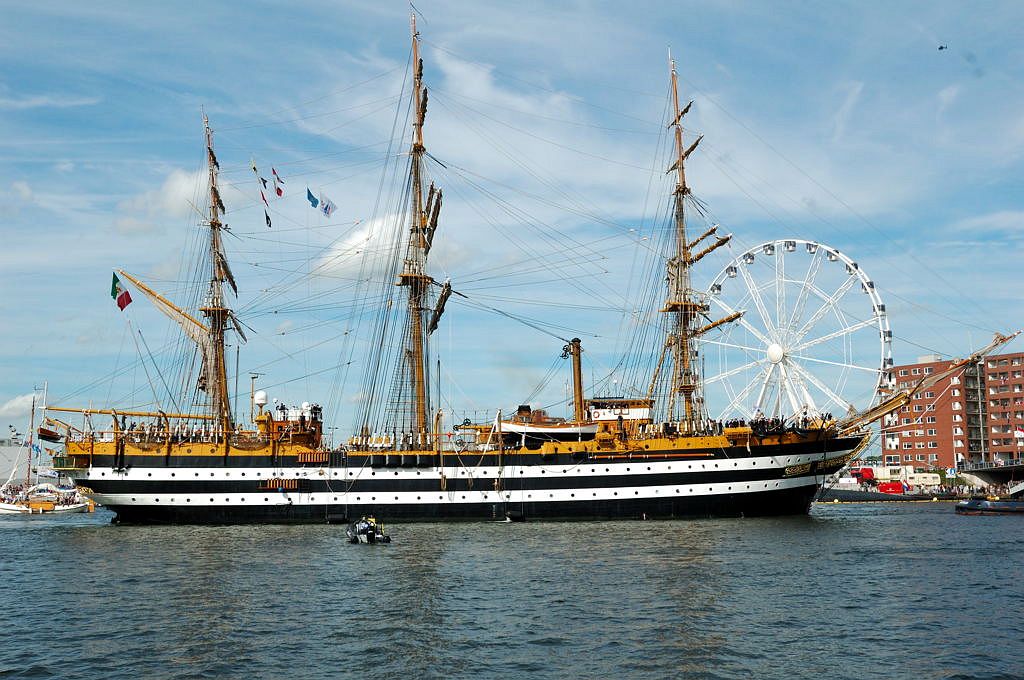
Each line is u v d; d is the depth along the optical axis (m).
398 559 60.06
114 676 33.00
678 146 107.25
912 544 68.25
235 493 85.69
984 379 193.12
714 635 38.12
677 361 105.31
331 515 85.69
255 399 93.38
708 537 71.25
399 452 87.00
